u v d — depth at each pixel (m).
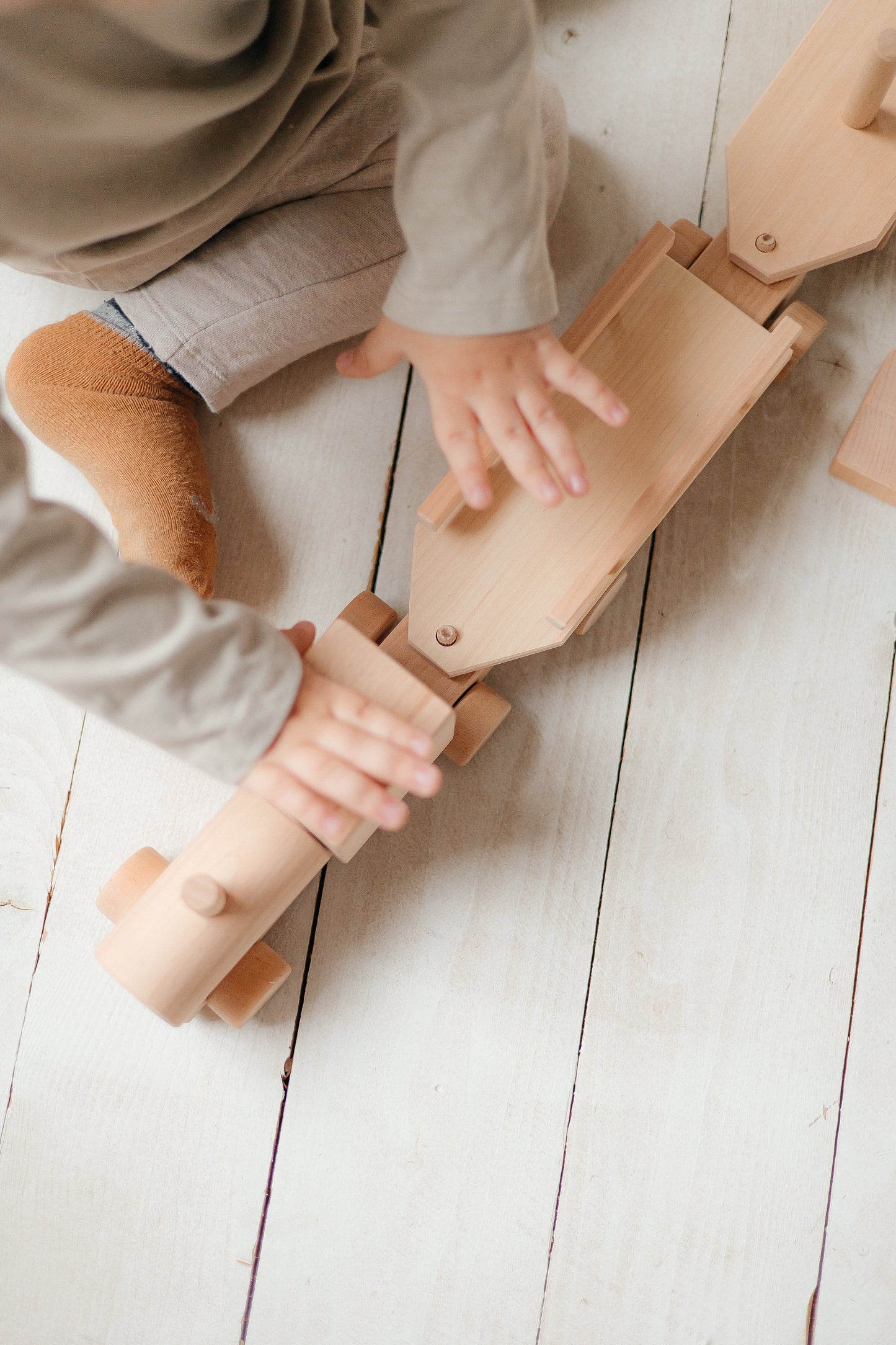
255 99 0.75
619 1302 0.87
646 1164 0.89
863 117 0.85
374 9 0.69
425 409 0.97
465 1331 0.87
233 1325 0.88
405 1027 0.90
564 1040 0.90
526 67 0.68
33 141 0.68
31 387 0.88
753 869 0.92
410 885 0.92
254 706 0.65
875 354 0.96
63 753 0.94
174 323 0.86
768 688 0.94
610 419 0.70
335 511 0.96
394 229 0.87
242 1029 0.90
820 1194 0.88
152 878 0.87
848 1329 0.87
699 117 1.00
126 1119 0.90
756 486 0.96
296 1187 0.89
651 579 0.95
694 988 0.90
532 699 0.94
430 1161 0.89
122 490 0.88
